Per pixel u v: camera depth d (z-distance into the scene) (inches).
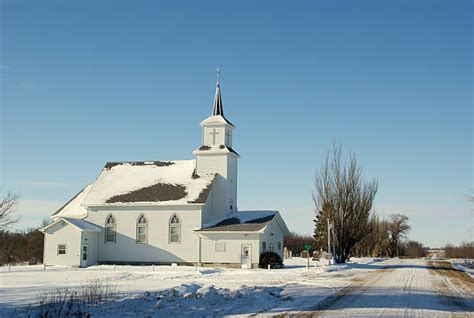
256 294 984.3
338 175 2554.1
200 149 2384.4
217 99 2469.2
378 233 4347.9
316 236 2593.5
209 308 826.8
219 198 2332.7
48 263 2201.0
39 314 732.0
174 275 1675.7
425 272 1888.5
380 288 1191.6
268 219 2212.1
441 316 764.6
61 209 2502.5
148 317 733.3
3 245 2783.0
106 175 2472.9
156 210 2256.4
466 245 4345.5
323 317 736.3
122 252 2273.6
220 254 2143.2
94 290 997.2
